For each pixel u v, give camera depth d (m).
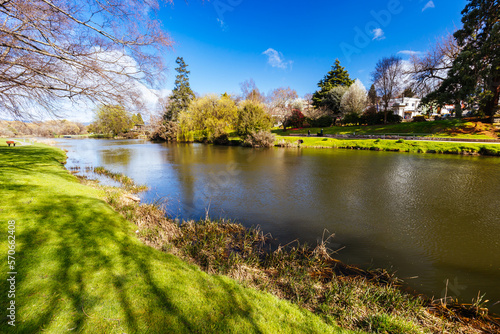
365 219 6.28
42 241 3.18
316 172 12.27
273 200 7.89
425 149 19.81
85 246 3.26
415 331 2.60
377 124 35.59
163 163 15.89
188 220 6.23
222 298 2.58
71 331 1.87
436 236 5.27
